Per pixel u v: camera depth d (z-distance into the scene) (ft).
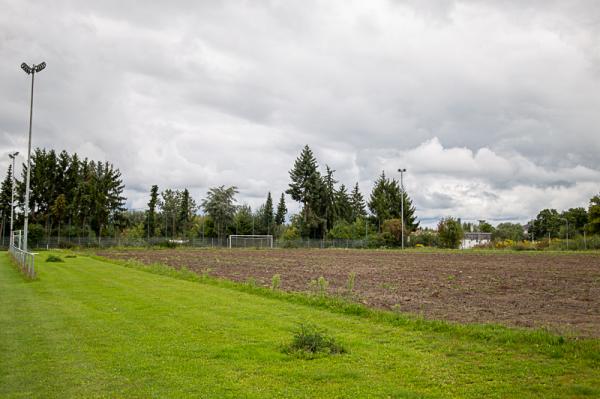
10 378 27.22
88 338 36.83
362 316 46.16
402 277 92.07
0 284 74.33
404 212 349.20
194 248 270.46
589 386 25.00
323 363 30.01
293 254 199.62
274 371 28.40
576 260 144.87
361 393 24.66
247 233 370.32
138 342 35.50
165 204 388.16
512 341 34.19
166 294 62.54
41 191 301.02
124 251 224.12
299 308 51.03
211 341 35.78
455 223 262.88
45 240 247.91
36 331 39.40
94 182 323.16
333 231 325.42
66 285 73.10
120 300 56.95
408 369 28.63
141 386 25.84
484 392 24.63
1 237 267.39
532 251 212.23
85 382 26.50
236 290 67.56
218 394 24.58
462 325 39.88
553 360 29.89
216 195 369.50
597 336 36.24
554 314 48.19
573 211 402.52
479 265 125.90
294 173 345.51
